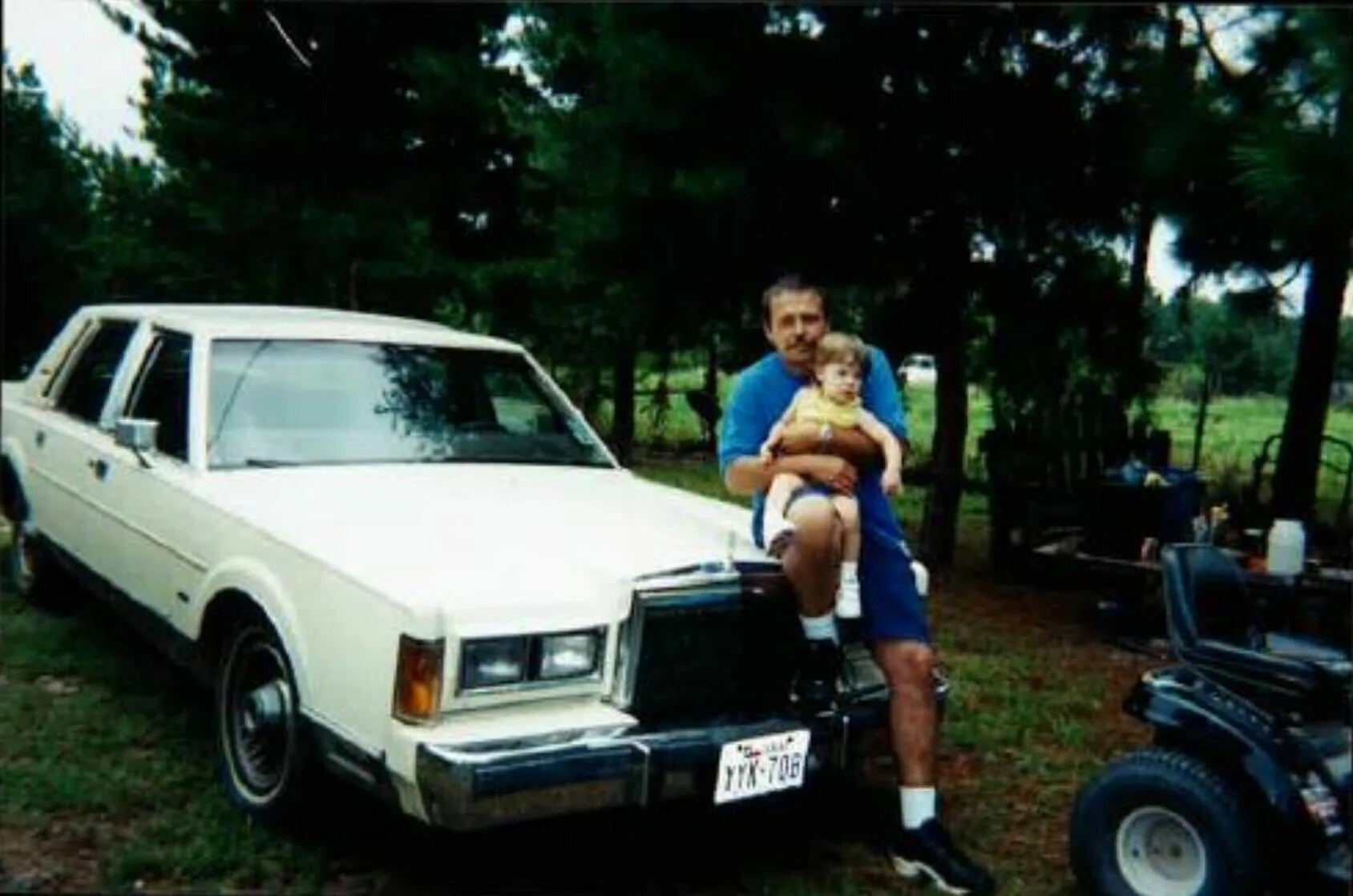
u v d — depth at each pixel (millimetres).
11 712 4910
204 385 4770
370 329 5320
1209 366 11680
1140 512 7422
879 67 7395
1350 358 14938
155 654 5711
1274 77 4941
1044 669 6562
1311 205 4387
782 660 3834
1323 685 3512
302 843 3873
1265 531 7664
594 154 7879
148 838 3809
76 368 6152
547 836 4109
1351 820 3389
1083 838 3793
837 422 3908
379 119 13312
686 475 14641
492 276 13398
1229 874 3426
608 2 7414
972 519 12203
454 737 3301
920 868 3924
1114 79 7035
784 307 4105
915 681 4051
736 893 3787
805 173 7551
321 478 4496
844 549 3896
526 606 3449
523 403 5410
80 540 5520
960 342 8500
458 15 12898
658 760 3443
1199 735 3549
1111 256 8156
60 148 19688
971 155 7617
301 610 3756
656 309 8516
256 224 13609
